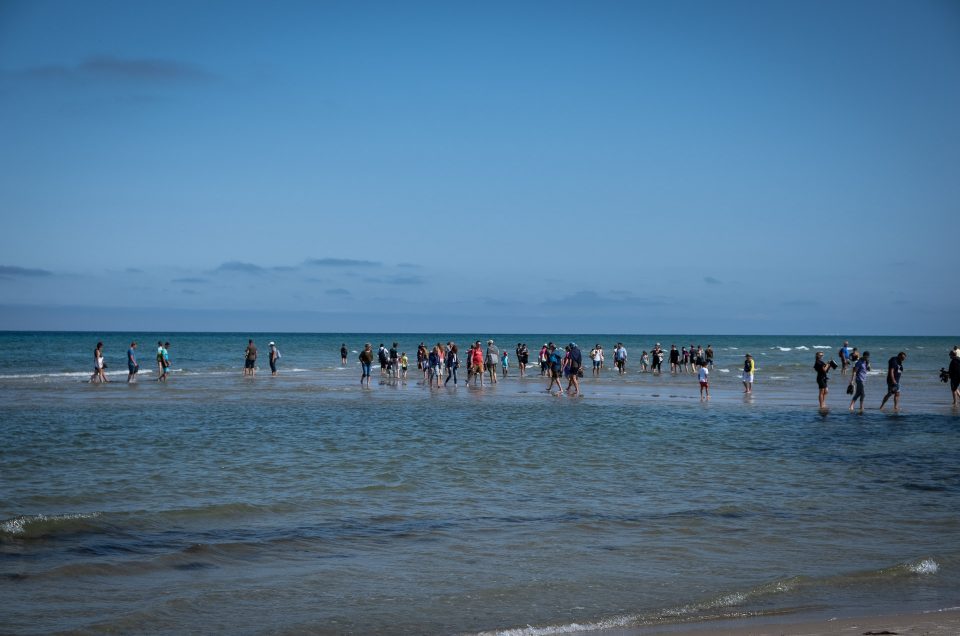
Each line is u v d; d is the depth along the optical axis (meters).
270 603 8.14
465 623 7.64
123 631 7.32
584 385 43.19
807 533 11.06
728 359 85.31
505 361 49.12
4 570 9.02
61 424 23.08
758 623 7.64
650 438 21.12
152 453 17.73
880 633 7.18
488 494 13.58
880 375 53.72
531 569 9.37
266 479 14.74
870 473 15.98
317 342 175.25
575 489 14.08
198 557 9.69
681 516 12.00
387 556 9.85
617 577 9.09
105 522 11.21
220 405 29.64
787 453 18.64
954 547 10.42
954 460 17.73
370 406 29.75
